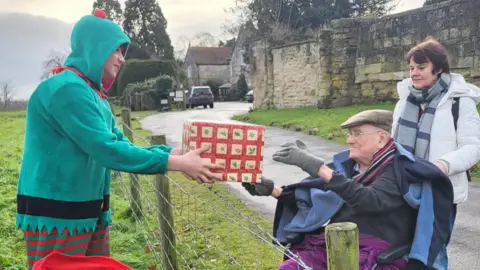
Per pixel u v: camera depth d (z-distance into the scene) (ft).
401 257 9.27
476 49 48.01
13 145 46.65
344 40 62.39
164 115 90.68
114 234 18.63
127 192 23.38
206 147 8.91
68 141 9.28
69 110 8.91
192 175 8.91
